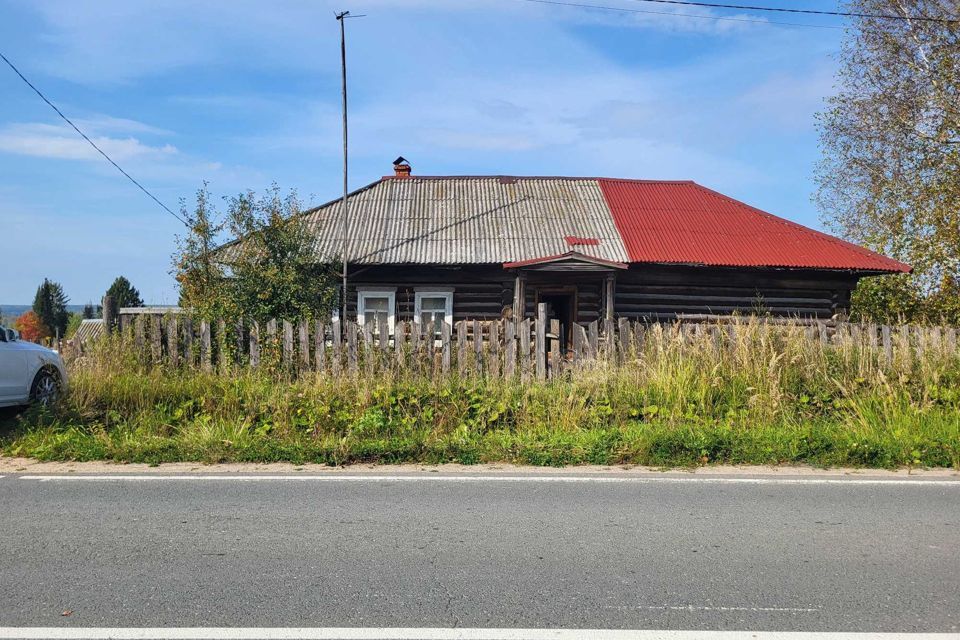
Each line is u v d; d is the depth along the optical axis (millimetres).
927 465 7277
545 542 4750
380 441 7648
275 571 4188
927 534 5004
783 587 4012
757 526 5160
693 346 9867
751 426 8430
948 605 3781
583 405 8883
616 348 10609
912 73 21484
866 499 5949
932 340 10359
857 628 3502
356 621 3535
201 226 13922
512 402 8945
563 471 6980
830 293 18594
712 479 6652
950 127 20094
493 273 18047
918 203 19719
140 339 10609
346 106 15828
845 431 8055
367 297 18031
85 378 9336
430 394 8891
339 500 5816
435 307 18141
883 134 22266
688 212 20500
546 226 19188
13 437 8023
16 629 3426
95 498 5859
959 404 8891
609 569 4262
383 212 19906
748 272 18219
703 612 3672
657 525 5160
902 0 21234
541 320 10539
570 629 3469
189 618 3557
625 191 21812
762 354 9445
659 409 8742
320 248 17609
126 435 8031
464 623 3521
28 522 5164
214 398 9023
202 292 13828
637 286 18094
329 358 10383
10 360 8773
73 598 3789
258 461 7363
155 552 4516
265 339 10516
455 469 7066
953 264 18266
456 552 4539
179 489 6172
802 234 19609
